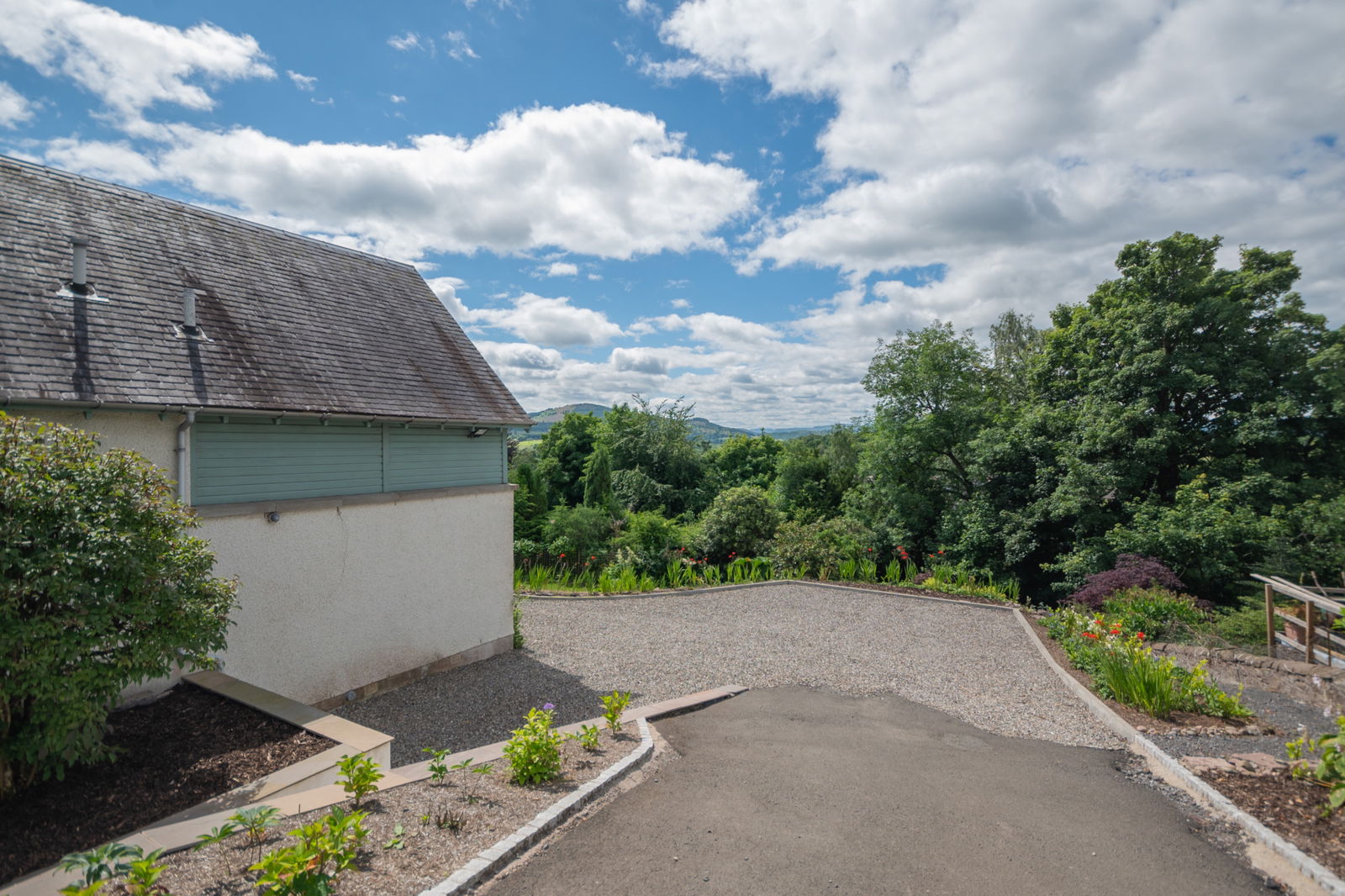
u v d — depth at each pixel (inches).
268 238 358.3
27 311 218.5
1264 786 181.2
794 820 163.8
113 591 148.8
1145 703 258.8
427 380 356.2
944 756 219.1
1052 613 454.9
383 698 301.6
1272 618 352.2
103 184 296.4
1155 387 634.8
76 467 154.8
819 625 442.0
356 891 111.7
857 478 1151.6
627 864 137.1
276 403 262.5
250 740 190.5
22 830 135.3
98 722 157.2
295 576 271.6
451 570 347.6
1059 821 166.7
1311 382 592.4
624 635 416.2
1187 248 646.5
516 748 173.6
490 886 124.0
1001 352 1165.1
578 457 1428.4
